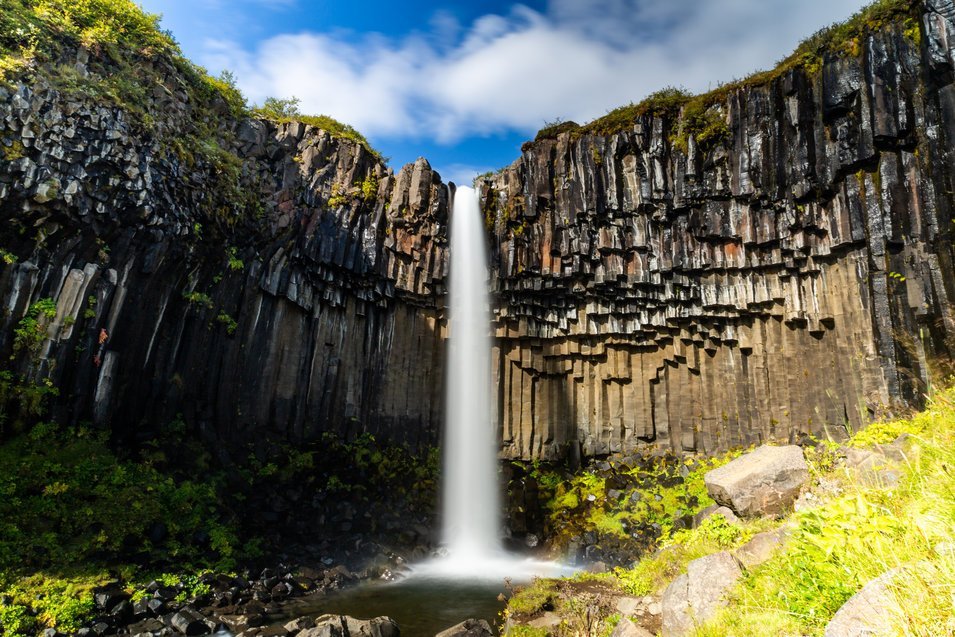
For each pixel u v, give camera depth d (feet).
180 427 54.44
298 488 61.93
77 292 45.44
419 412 77.71
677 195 71.61
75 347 45.75
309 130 76.69
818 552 15.65
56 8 50.90
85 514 40.09
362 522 62.54
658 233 74.02
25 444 41.57
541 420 80.43
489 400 79.30
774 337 67.87
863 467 23.59
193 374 57.36
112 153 47.24
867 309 56.75
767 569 18.53
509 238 79.36
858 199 58.70
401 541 63.31
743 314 70.08
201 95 63.05
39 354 43.01
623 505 69.21
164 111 54.85
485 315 80.43
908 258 53.98
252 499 57.11
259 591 41.57
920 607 10.46
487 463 77.87
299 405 67.15
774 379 67.10
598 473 75.92
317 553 53.42
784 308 66.85
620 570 35.55
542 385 81.66
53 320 43.98
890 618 10.59
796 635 14.20
